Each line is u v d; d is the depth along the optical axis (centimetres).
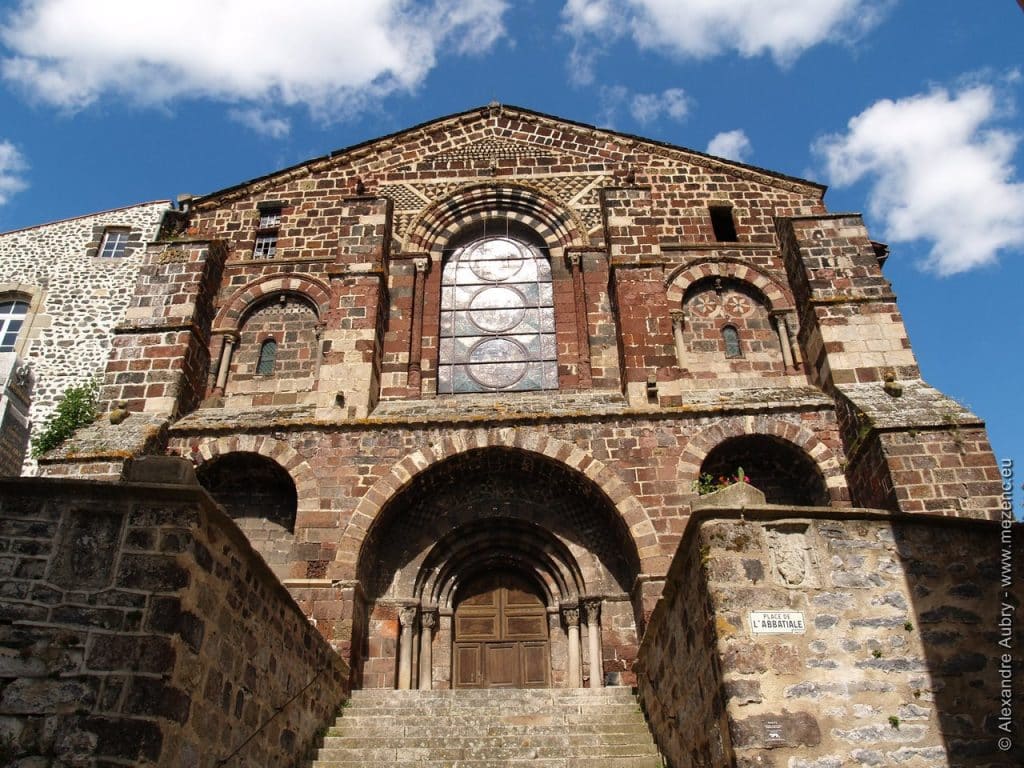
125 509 898
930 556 986
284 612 1175
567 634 1891
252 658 1040
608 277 2283
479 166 2542
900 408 1794
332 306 2155
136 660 823
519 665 1906
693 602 1022
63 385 2700
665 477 1866
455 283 2395
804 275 2133
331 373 2053
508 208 2480
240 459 1947
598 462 1884
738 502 988
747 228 2394
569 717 1398
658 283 2153
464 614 1972
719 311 2241
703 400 2017
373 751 1283
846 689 901
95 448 1812
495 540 1991
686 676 1067
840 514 990
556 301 2311
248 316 2289
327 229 2428
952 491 1634
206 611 909
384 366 2169
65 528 887
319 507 1844
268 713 1090
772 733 870
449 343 2288
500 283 2386
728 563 955
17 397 2252
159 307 2145
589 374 2175
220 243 2336
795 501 1959
